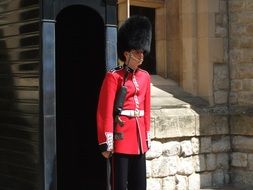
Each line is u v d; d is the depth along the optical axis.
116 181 12.55
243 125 21.81
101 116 12.39
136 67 12.89
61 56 14.72
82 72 14.45
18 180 13.30
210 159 21.84
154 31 23.70
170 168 20.55
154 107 20.66
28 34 12.73
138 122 12.73
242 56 22.23
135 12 23.20
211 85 22.23
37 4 12.38
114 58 13.57
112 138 12.27
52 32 12.37
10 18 13.34
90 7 13.14
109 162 13.41
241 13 22.30
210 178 21.88
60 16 14.65
